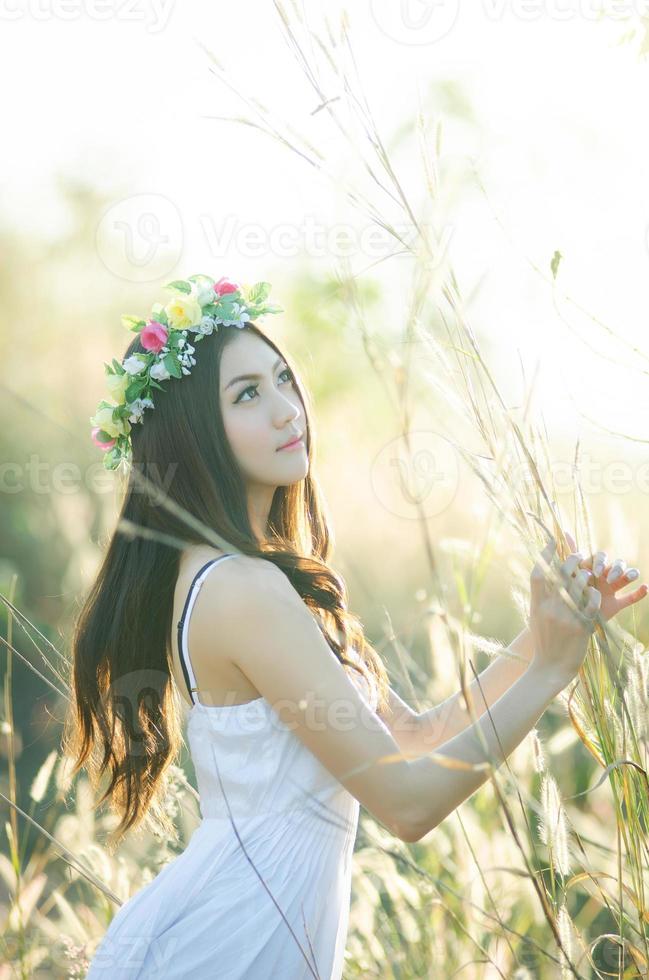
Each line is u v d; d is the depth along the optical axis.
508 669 2.81
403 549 7.06
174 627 2.67
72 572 5.59
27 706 5.51
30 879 3.73
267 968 2.45
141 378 2.79
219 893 2.50
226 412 2.73
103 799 3.14
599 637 2.33
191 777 3.75
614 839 3.28
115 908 3.56
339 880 2.62
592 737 2.46
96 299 9.92
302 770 2.54
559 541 2.38
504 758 2.29
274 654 2.41
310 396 3.16
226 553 2.57
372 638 5.80
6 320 9.35
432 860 3.52
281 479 2.77
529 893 3.20
